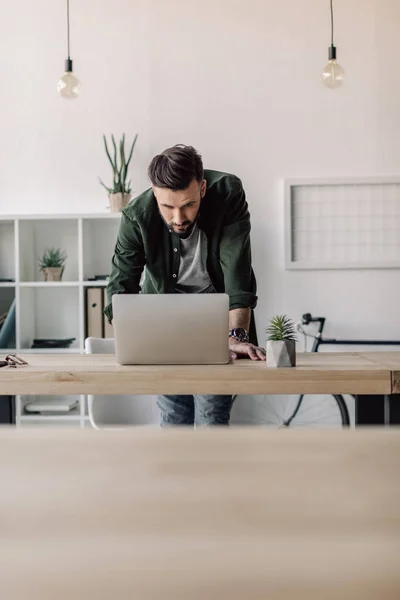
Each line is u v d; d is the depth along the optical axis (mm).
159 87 4102
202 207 2529
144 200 2551
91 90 4129
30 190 4152
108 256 4105
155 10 4105
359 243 4047
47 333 4172
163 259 2588
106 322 3857
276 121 4062
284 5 4066
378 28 4047
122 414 2668
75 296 4164
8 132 4164
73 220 4137
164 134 4098
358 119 4051
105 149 4070
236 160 4070
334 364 1869
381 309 4047
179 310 1863
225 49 4078
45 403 3875
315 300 4047
